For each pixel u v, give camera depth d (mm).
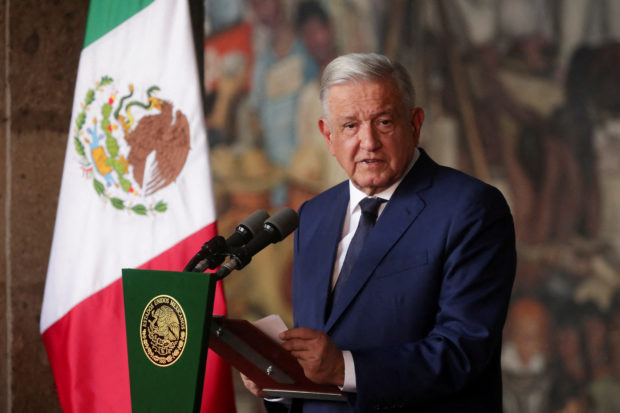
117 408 9211
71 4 10898
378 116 6973
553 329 29047
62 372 9594
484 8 30141
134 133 9703
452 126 30031
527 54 30094
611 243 29203
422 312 6820
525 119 30000
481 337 6426
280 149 29422
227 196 29453
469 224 6797
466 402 6684
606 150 29453
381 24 29797
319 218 7984
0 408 10391
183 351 5469
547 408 28703
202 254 5949
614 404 28484
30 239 10602
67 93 10906
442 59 30141
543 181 29797
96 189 9805
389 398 6297
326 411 7184
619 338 28641
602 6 29625
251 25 29578
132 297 5840
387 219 7160
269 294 28391
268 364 6461
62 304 9734
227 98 29578
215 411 9055
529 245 29594
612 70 29453
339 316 7020
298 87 29422
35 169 10648
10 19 10398
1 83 10422
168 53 9680
